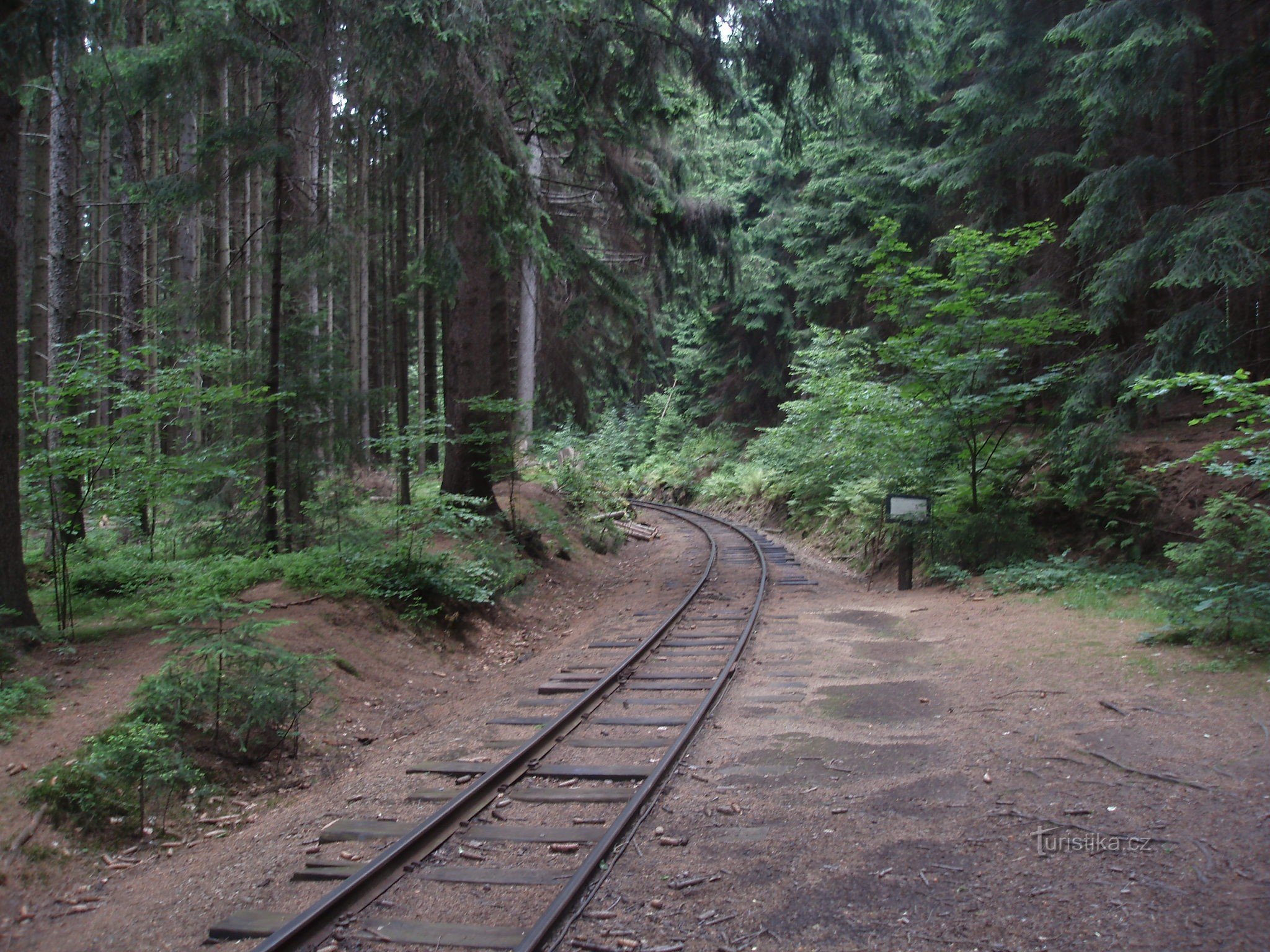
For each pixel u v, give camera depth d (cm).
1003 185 1612
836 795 545
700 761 629
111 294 1803
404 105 1232
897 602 1342
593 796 563
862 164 1966
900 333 1493
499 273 1562
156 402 949
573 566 1847
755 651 1019
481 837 509
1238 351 1248
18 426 812
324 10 1088
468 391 1628
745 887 426
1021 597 1193
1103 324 1166
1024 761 576
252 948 396
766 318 3139
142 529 1343
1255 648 768
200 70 1097
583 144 1558
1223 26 1232
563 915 402
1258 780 502
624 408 4766
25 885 475
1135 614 977
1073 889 395
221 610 688
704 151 2280
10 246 796
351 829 532
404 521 1190
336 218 1222
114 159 1956
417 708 865
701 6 1389
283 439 1196
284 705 685
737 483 3222
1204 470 1162
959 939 363
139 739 595
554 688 886
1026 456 1460
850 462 1864
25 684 672
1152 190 1241
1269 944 334
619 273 1903
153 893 474
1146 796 497
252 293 1728
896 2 1392
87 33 1045
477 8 1106
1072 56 1338
